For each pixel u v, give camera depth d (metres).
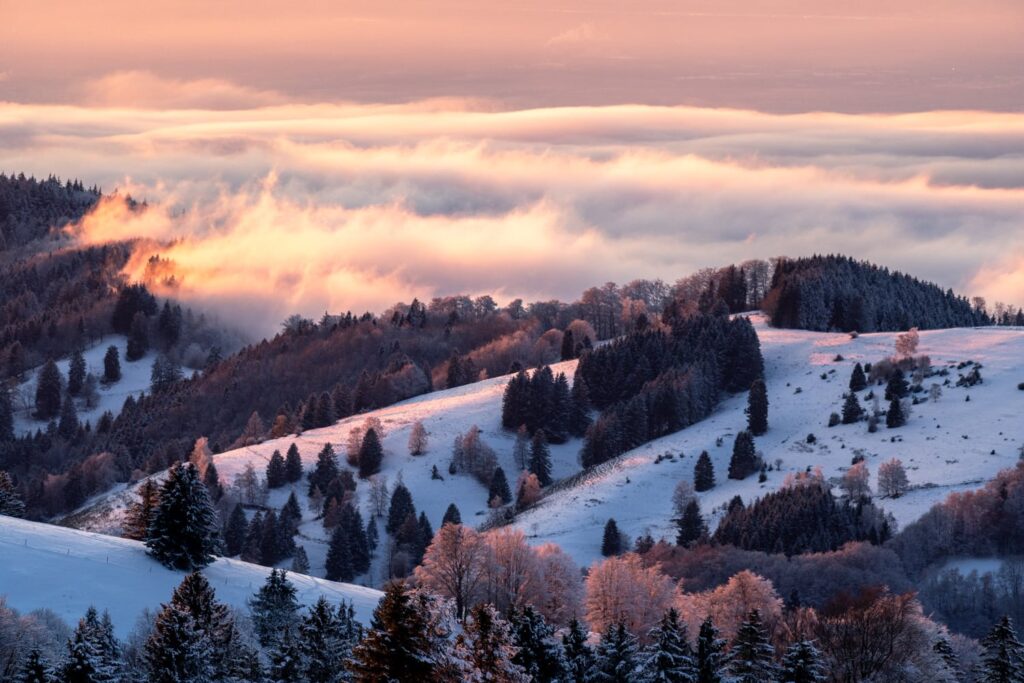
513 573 125.06
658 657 89.06
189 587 89.44
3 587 109.44
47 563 117.19
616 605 118.44
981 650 113.50
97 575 116.56
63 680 75.88
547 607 123.44
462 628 62.00
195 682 81.25
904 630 99.75
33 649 78.12
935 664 99.12
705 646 89.88
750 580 118.94
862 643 97.81
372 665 59.50
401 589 61.03
